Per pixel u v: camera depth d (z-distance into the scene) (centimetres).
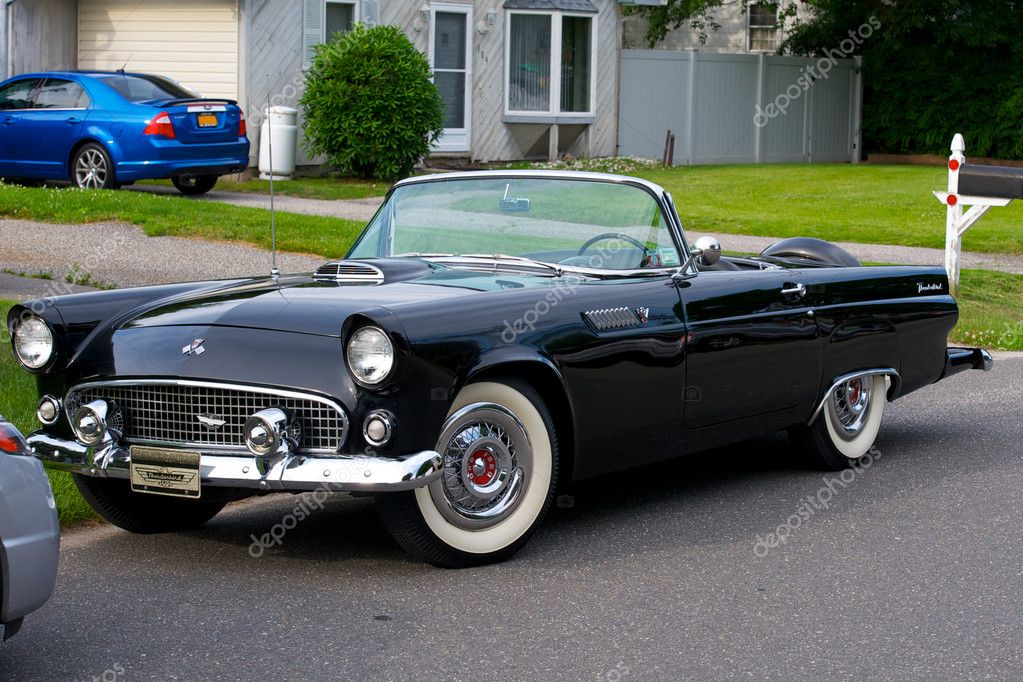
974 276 1455
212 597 491
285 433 480
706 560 547
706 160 2931
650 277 607
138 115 1673
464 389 509
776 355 647
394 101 2041
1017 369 1084
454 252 627
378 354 474
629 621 469
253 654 431
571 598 494
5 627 401
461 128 2423
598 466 570
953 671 427
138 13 2145
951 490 678
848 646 449
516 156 2548
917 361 748
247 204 1734
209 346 501
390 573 521
